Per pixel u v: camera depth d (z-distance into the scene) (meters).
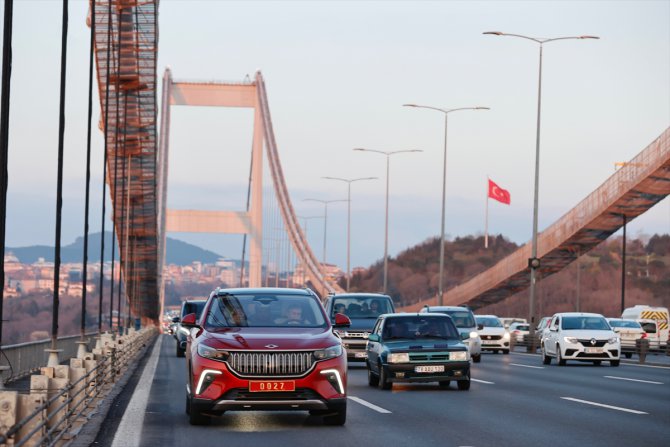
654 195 91.38
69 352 51.56
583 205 100.38
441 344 30.91
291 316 21.28
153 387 32.12
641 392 29.27
